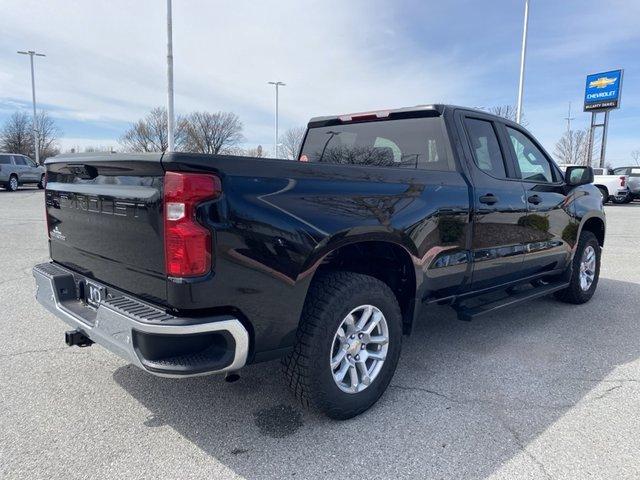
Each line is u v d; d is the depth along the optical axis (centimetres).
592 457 259
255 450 264
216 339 243
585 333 454
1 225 1182
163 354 232
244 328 240
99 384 337
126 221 256
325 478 241
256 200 242
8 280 623
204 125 5922
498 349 412
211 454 260
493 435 280
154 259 242
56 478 238
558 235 478
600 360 390
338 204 275
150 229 241
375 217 292
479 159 392
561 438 277
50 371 357
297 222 256
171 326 225
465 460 256
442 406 313
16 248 862
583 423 293
